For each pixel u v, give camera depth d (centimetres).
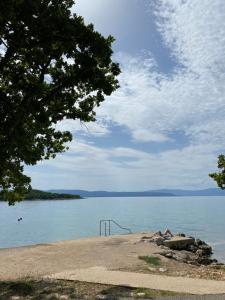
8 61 1664
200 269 1880
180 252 2848
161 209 16075
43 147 1962
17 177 1875
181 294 1277
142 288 1370
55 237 5791
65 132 2008
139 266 1841
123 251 2344
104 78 1659
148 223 8281
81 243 2750
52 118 1800
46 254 2250
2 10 1424
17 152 1683
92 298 1282
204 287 1371
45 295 1345
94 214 12138
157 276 1585
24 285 1448
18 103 1652
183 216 10975
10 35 1565
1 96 1606
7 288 1441
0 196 1961
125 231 6550
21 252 2330
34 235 6112
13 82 1661
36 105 1605
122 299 1247
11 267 1873
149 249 2439
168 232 3638
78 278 1559
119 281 1489
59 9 1605
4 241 5322
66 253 2281
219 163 2316
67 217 10744
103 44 1627
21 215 11812
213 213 12762
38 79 1716
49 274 1678
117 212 13400
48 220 9650
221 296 1239
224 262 3166
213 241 5031
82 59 1614
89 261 2000
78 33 1595
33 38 1587
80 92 1834
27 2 1497
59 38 1594
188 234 5994
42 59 1653
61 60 1703
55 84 1702
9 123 1572
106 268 1788
